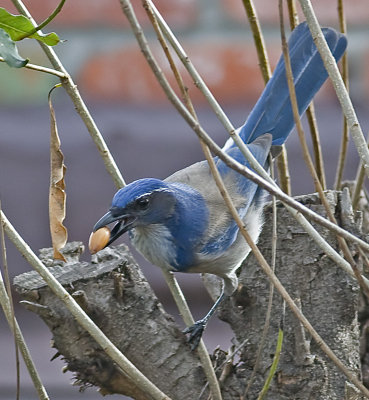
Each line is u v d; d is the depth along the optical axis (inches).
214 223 321.1
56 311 258.7
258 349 266.2
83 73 462.0
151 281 446.0
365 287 226.7
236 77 457.7
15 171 458.9
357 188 309.0
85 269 266.7
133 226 309.7
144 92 462.3
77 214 452.8
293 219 275.1
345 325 269.6
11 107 464.8
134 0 451.5
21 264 449.7
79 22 457.4
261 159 343.3
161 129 457.7
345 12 456.8
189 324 269.3
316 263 272.2
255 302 275.9
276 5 450.3
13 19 233.0
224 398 263.4
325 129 451.5
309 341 262.5
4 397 438.0
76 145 455.2
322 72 349.1
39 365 440.8
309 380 259.4
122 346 263.1
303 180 448.5
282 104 354.3
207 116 454.3
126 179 453.7
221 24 456.8
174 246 319.3
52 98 465.7
